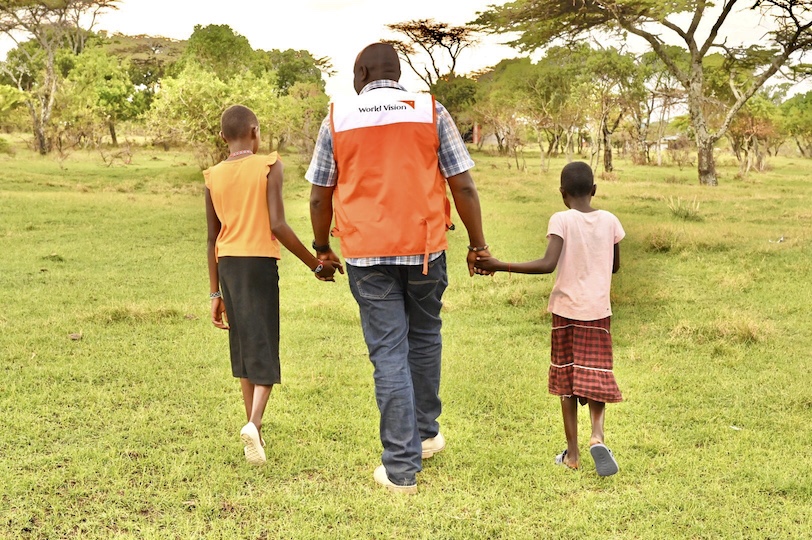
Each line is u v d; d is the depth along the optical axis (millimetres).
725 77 38156
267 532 2641
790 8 25172
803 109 56875
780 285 7465
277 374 3227
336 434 3584
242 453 3307
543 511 2797
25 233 10945
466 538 2602
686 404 4105
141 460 3199
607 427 3736
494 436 3613
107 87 48406
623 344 5434
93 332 5461
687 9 27938
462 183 3000
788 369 4734
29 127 42375
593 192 3238
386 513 2771
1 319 5832
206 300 6852
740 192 20938
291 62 68750
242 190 3158
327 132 2967
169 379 4406
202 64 47938
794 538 2615
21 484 2912
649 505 2863
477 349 5285
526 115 41438
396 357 2955
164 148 43594
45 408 3801
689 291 7281
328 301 6777
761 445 3494
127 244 10281
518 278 8133
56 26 43719
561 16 31484
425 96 2971
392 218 2900
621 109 39688
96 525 2650
